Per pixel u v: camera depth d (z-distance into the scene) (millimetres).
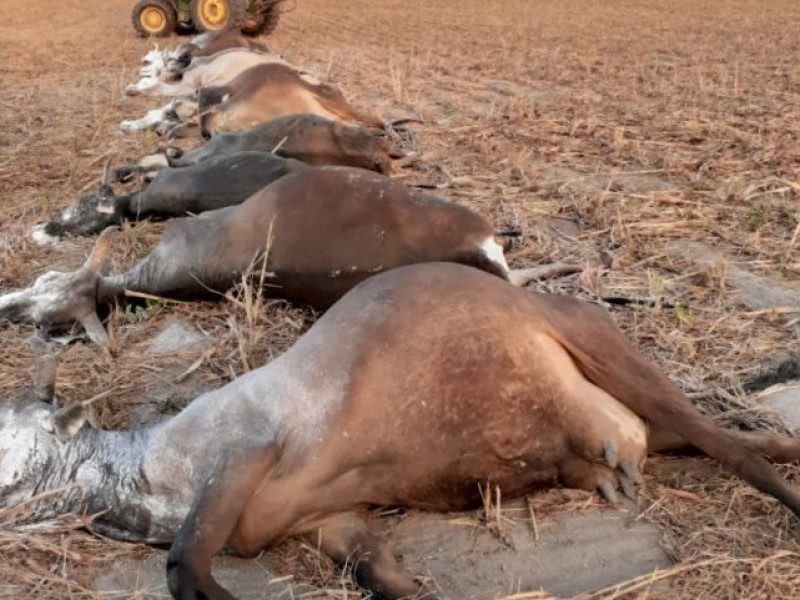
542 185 8227
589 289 5945
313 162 7926
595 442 3928
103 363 5414
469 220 5176
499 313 3912
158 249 5887
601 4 27078
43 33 21609
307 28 22125
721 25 21078
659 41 18328
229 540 3725
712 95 12195
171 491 3805
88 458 3936
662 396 3975
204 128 9836
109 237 6078
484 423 3783
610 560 3787
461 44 18594
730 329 5504
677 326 5527
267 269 5484
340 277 5266
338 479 3723
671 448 4223
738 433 4234
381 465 3748
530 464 3918
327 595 3635
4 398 5043
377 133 10078
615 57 16156
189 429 3838
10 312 5875
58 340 5691
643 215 7414
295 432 3697
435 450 3760
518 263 6523
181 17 19812
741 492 4066
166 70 13477
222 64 12133
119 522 3873
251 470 3598
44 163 9453
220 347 5469
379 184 5328
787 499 3721
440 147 9711
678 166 8742
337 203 5320
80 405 3967
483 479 3887
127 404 5020
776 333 5473
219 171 7047
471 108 11820
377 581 3633
